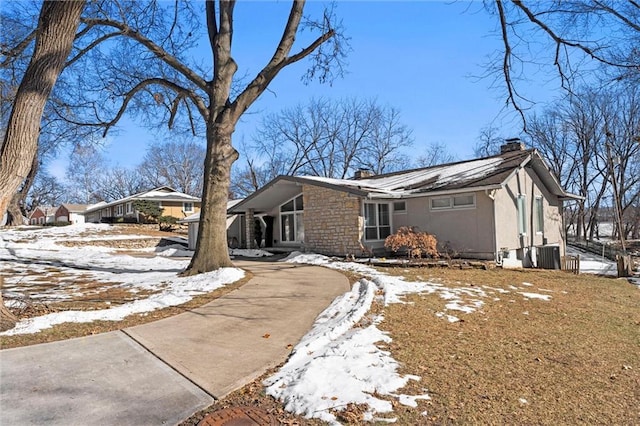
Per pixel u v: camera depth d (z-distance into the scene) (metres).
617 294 10.53
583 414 3.78
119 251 23.58
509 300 8.39
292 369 4.48
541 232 17.48
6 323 5.75
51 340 5.32
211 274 10.59
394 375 4.29
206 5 12.12
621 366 5.15
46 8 5.98
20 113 5.81
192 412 3.56
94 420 3.37
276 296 8.32
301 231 18.75
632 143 29.83
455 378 4.37
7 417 3.37
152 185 59.75
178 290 8.91
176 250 22.98
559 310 7.86
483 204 14.13
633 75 10.52
